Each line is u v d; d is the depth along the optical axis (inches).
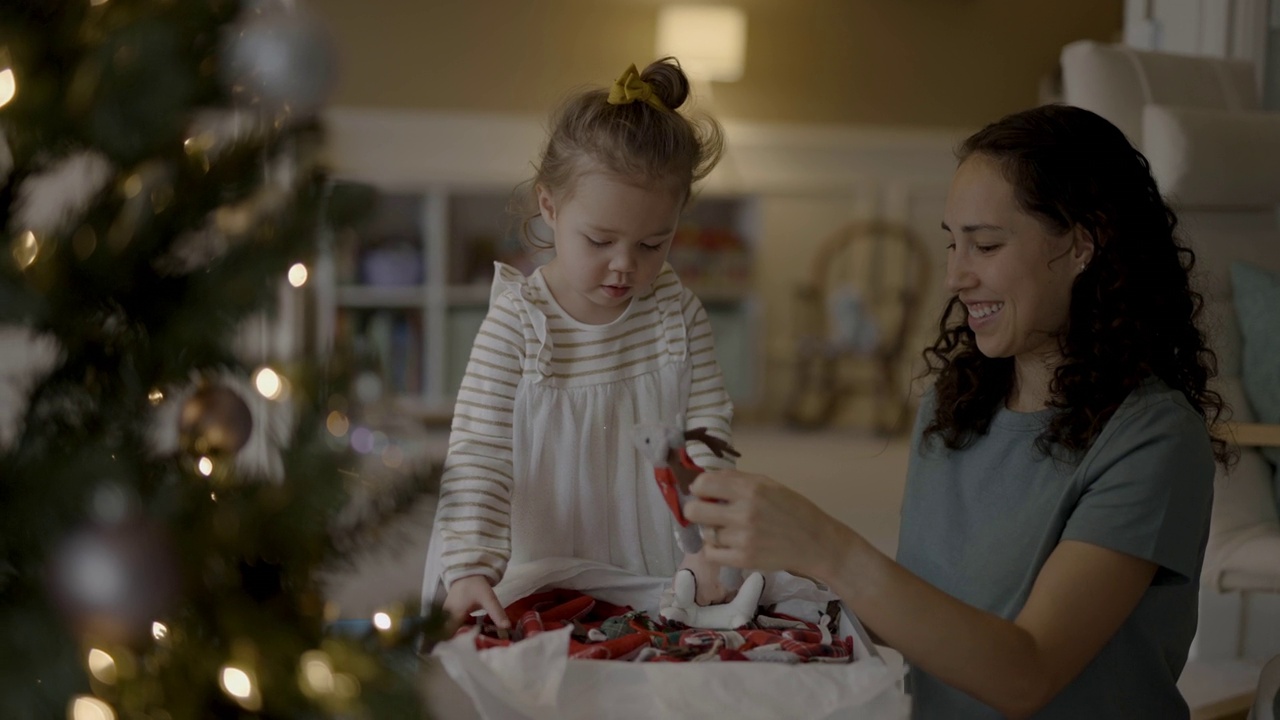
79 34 23.7
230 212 26.0
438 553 41.6
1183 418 36.5
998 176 37.4
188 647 24.5
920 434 44.5
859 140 193.5
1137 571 34.4
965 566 40.4
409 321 177.9
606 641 33.9
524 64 183.3
